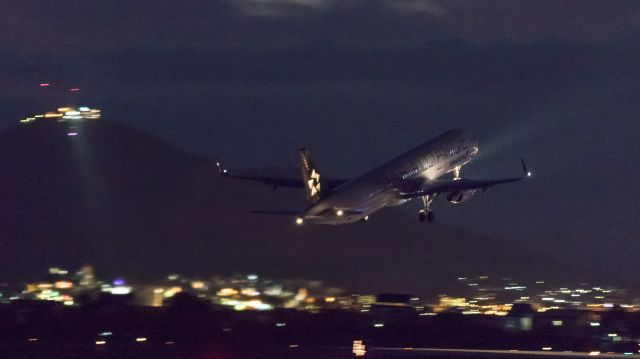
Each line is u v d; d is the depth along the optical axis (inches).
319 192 4753.9
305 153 4672.7
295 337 4650.6
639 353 4468.5
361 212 4886.8
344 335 4798.2
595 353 4360.2
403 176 5201.8
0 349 3988.7
